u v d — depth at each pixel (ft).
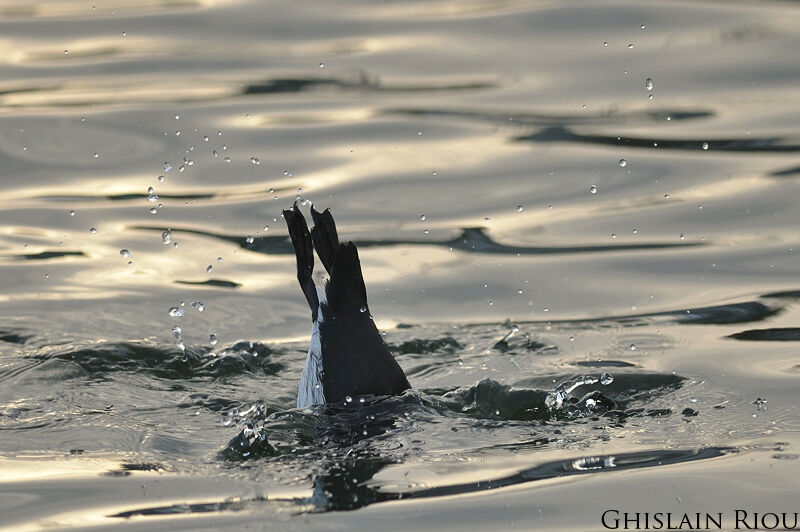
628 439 78.18
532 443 77.82
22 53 169.48
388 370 86.33
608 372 92.27
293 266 118.93
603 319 104.63
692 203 127.54
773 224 121.80
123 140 143.84
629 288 110.63
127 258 118.73
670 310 105.70
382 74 161.89
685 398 86.17
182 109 151.84
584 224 124.47
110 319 105.50
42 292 111.24
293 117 150.82
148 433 80.64
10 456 75.97
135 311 107.55
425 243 121.39
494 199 130.21
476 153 141.18
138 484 71.05
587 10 181.06
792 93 151.33
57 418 83.51
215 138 144.15
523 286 112.06
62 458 75.77
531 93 155.53
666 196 129.49
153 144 142.72
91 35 176.35
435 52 168.76
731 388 87.61
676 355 95.61
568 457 74.90
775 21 173.99
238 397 90.43
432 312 107.86
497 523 64.49
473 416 84.28
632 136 143.13
